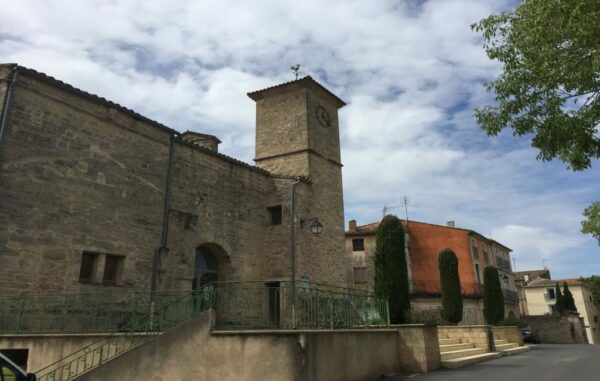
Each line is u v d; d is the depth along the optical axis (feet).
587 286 204.95
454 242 140.77
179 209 53.52
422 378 36.60
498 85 24.73
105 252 44.55
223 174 60.95
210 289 34.86
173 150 54.13
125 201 47.47
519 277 235.40
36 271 38.88
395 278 48.60
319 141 75.77
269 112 78.28
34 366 35.60
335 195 76.89
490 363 48.26
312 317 36.19
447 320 74.28
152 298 40.34
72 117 43.86
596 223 82.28
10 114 38.86
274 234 66.18
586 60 22.09
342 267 74.64
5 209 37.47
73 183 42.91
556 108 23.62
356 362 34.04
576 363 47.88
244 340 29.19
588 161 24.29
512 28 23.68
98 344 34.27
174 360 30.45
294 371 27.61
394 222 51.13
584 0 20.15
